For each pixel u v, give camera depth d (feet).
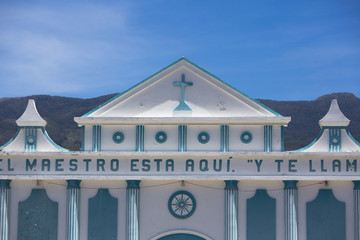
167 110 93.66
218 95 93.81
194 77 94.53
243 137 92.07
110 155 90.17
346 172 89.61
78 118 91.86
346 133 92.38
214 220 90.99
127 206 90.33
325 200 90.74
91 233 90.84
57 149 93.35
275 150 91.66
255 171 89.92
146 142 92.17
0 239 89.81
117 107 93.97
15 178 90.33
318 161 89.97
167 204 91.66
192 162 90.27
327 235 90.17
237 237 89.76
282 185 90.99
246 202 91.04
